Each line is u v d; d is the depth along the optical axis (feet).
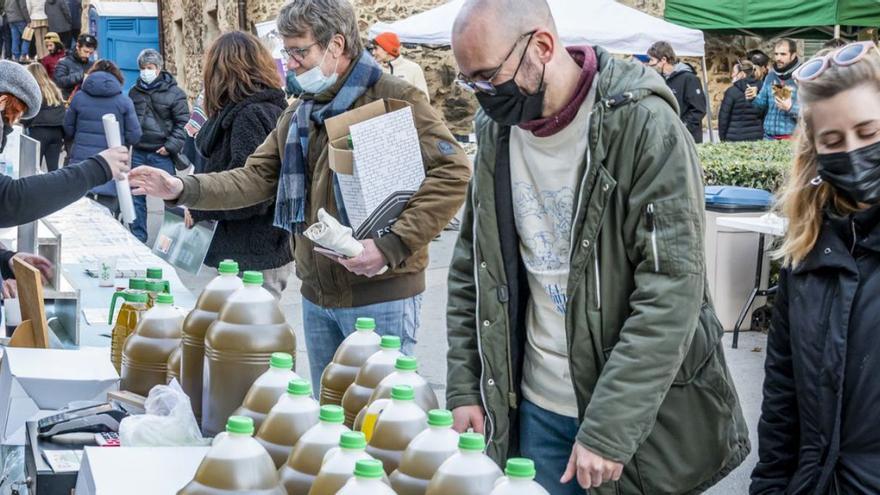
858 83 7.77
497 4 8.86
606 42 43.93
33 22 76.13
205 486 6.51
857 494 8.06
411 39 42.06
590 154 8.89
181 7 66.33
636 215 8.84
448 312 10.49
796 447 8.78
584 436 8.79
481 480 6.51
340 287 12.94
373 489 6.15
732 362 24.00
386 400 7.70
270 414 7.64
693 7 53.52
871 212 8.03
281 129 13.50
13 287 14.79
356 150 12.15
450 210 12.51
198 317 9.67
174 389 9.46
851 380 8.07
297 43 12.56
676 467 9.30
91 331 14.07
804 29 57.47
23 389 10.53
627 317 9.18
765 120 42.39
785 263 8.61
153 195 12.85
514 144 9.68
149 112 36.55
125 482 7.45
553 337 9.77
